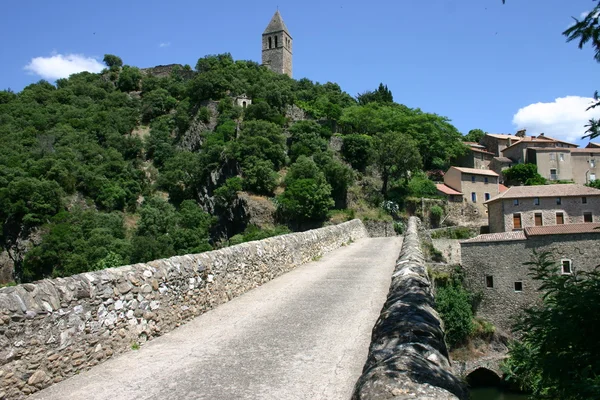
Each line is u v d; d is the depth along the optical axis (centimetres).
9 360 456
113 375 530
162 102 8912
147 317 678
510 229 4416
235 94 8138
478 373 2700
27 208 5459
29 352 479
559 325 477
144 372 538
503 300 3130
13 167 6150
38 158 6462
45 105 8650
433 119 7206
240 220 5409
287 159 6319
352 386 477
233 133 7025
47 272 4656
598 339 464
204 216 5700
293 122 7319
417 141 6525
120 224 5597
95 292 581
